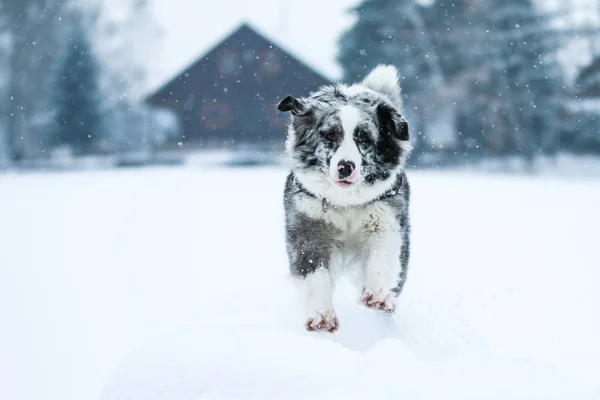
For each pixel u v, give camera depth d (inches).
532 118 1578.5
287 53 1711.4
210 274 304.0
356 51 1637.6
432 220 496.4
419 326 191.8
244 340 135.5
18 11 1861.5
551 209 578.9
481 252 356.2
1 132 1856.5
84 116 1807.3
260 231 436.5
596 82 1621.6
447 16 1604.3
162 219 513.3
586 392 118.8
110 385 130.2
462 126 1565.0
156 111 1899.6
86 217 531.2
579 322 210.8
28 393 179.0
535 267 311.7
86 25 1867.6
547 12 1566.2
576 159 1577.3
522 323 208.4
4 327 231.5
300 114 206.1
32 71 1849.2
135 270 321.4
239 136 1745.8
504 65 1560.0
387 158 201.6
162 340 138.6
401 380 118.3
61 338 219.0
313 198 200.5
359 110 197.8
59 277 308.5
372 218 201.5
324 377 123.1
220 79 1734.7
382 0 1611.7
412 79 1590.8
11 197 705.0
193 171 1232.8
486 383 120.1
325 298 183.3
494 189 814.5
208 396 121.5
